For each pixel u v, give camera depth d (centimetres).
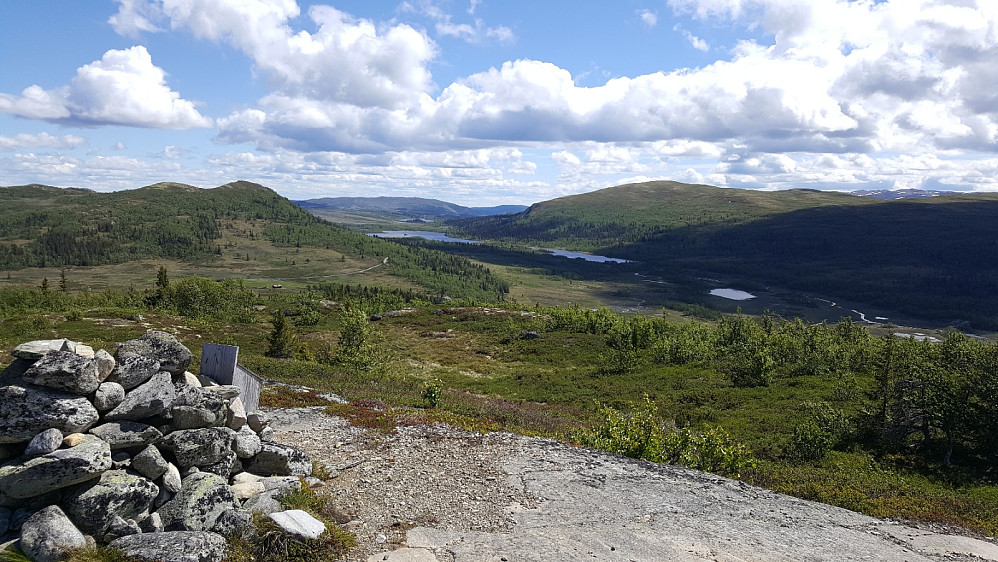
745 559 995
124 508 760
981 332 18650
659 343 5906
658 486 1382
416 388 3180
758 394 3716
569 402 3912
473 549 935
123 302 8038
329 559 848
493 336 7281
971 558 1134
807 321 19250
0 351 2984
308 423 1781
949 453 2362
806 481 1756
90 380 799
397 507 1110
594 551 965
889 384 2742
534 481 1334
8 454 732
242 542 816
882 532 1244
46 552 649
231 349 1124
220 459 946
